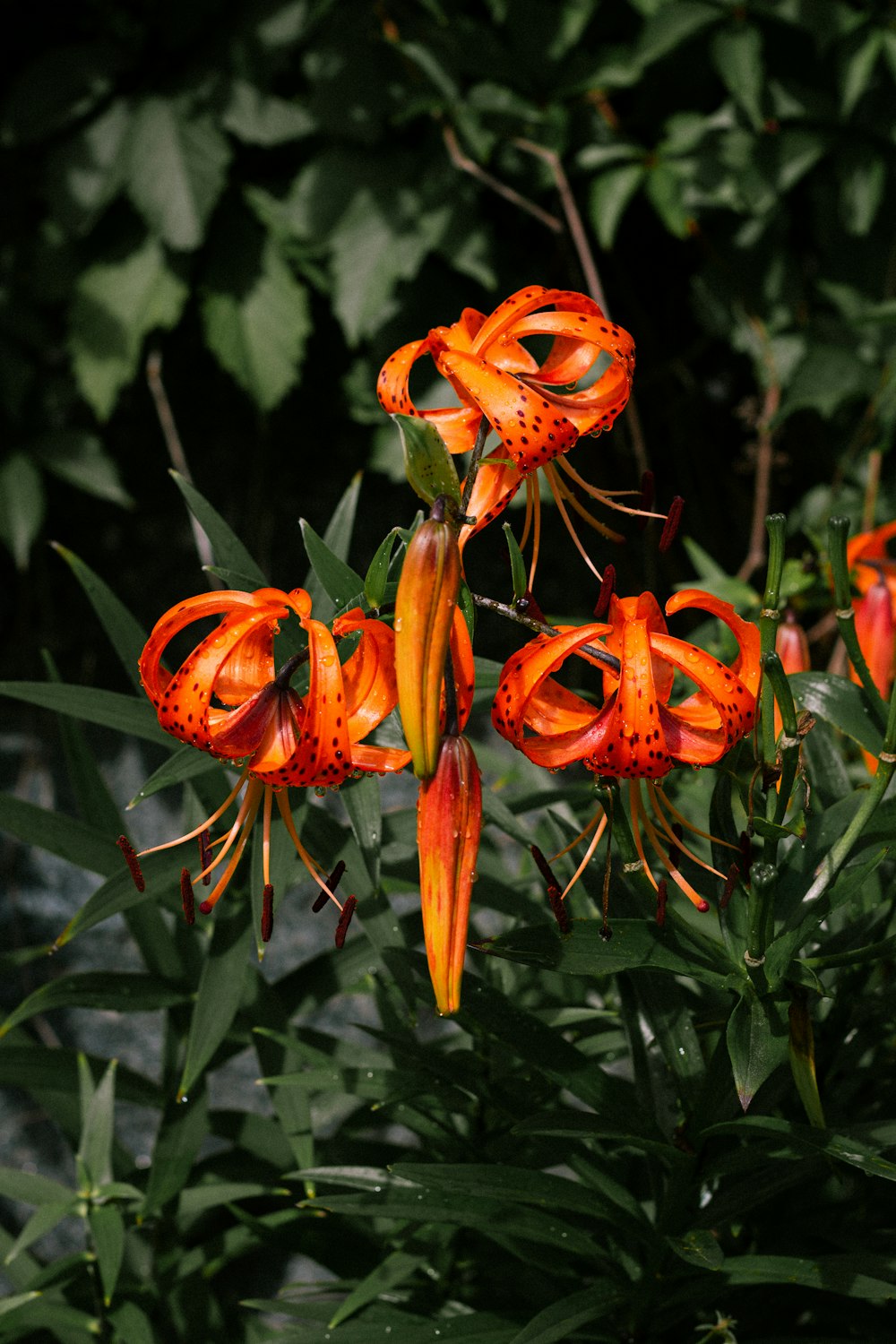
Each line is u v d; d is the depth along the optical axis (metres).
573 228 1.65
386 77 1.63
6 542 1.68
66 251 1.67
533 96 1.66
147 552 1.84
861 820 1.23
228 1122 1.44
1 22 1.70
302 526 1.27
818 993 1.23
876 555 1.43
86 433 1.73
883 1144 1.25
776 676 1.19
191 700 1.21
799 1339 1.31
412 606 1.17
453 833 1.18
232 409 1.83
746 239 1.77
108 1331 1.41
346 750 1.20
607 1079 1.29
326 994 1.42
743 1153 1.26
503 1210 1.30
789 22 1.62
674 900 1.33
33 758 1.80
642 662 1.19
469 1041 1.48
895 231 1.77
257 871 1.31
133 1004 1.39
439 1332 1.30
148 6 1.66
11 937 1.78
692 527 1.91
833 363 1.74
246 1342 1.46
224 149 1.62
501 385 1.20
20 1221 1.78
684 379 1.89
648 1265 1.29
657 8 1.62
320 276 1.68
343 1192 1.42
